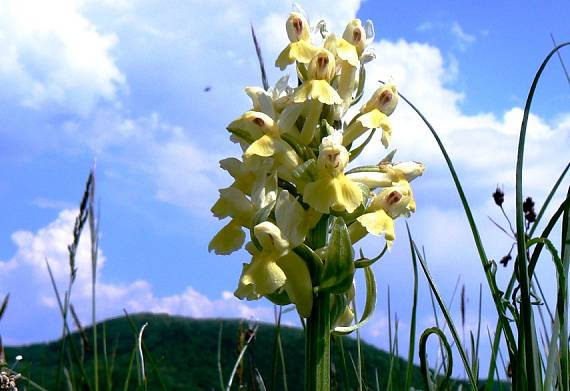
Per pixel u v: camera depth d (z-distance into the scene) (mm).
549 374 136
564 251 138
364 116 183
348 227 184
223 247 184
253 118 178
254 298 176
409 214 189
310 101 181
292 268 169
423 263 155
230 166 189
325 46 189
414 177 189
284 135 179
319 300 167
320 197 168
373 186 184
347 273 163
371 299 187
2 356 195
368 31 199
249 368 233
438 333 161
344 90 188
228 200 184
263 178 178
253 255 174
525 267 133
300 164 175
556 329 138
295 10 196
